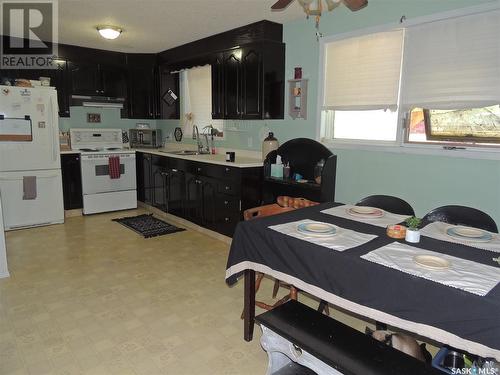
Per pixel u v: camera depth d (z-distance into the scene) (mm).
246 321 2170
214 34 4180
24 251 3643
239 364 1984
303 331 1627
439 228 1950
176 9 3293
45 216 4520
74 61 4914
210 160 3965
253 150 4270
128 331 2277
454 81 2549
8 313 2467
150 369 1931
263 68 3627
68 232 4266
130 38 4410
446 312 1284
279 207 2879
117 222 4707
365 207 2373
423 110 2836
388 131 3115
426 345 2092
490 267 1444
